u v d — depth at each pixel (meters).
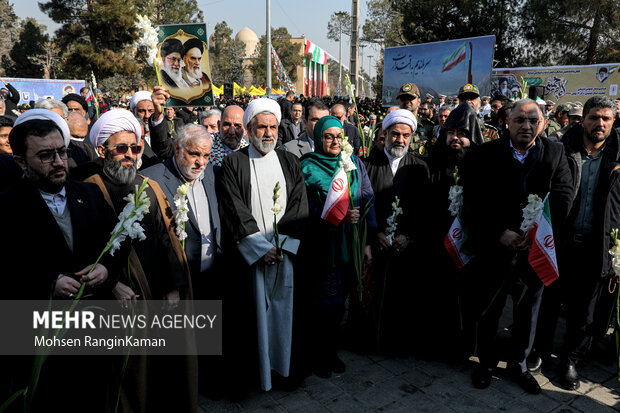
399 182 3.29
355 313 3.51
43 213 1.87
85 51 28.33
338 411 2.76
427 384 3.07
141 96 3.65
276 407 2.78
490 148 2.96
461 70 13.03
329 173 3.07
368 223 3.20
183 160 2.58
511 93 14.91
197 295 2.75
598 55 20.33
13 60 37.31
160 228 2.38
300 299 3.04
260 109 2.79
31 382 1.77
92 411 2.10
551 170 2.85
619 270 2.54
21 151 1.82
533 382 2.99
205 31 3.83
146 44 3.34
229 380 2.82
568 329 3.10
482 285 3.04
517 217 2.88
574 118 4.64
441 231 3.32
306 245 3.03
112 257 2.04
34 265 1.85
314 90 60.03
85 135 3.63
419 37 24.84
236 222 2.72
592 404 2.87
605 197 2.95
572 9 19.42
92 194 2.11
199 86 3.92
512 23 22.88
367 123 7.05
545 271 2.77
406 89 4.86
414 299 3.42
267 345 2.80
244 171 2.85
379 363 3.35
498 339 3.75
